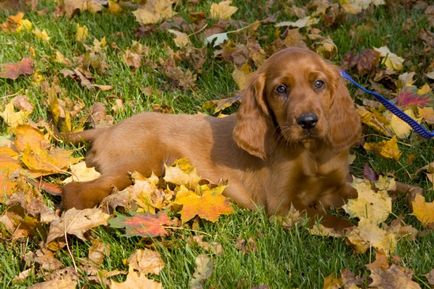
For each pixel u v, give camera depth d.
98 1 5.61
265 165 3.49
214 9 5.25
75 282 2.86
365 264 2.90
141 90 4.45
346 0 5.17
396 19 5.07
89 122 4.21
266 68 3.43
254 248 3.07
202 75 4.61
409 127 3.92
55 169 3.63
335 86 3.43
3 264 3.05
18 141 3.79
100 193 3.43
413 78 4.45
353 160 3.76
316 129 3.22
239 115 3.48
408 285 2.69
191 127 3.74
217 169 3.62
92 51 4.80
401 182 3.60
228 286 2.82
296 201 3.50
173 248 3.11
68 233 3.05
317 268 2.90
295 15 5.22
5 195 3.41
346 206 3.19
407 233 3.07
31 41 4.99
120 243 3.15
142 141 3.67
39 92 4.41
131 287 2.75
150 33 5.11
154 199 3.37
